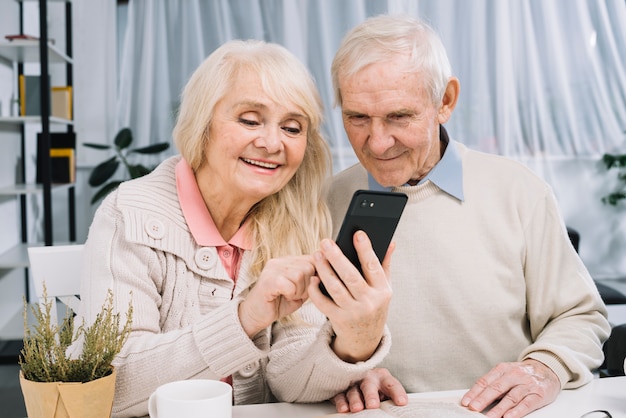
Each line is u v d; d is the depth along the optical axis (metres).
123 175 4.76
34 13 4.44
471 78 4.84
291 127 1.17
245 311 1.00
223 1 4.66
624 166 4.85
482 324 1.41
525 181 1.45
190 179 1.23
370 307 0.93
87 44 4.70
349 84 1.22
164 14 4.66
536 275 1.42
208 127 1.17
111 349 0.90
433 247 1.41
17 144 3.96
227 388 0.86
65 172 4.05
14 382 3.07
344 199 1.49
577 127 4.95
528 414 1.04
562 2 4.85
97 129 4.74
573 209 5.00
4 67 3.72
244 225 1.27
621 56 4.91
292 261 1.00
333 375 1.04
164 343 1.01
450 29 4.79
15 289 3.80
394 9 4.71
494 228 1.42
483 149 4.88
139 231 1.14
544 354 1.17
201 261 1.20
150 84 4.67
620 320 3.09
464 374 1.42
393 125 1.22
